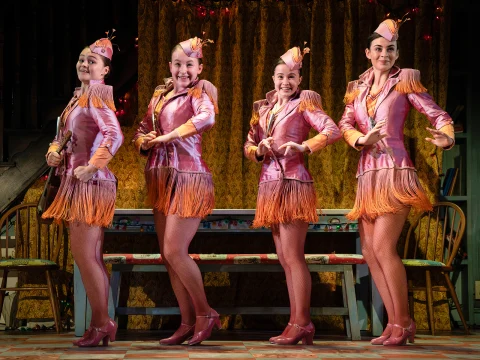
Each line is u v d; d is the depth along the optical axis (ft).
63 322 16.47
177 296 12.75
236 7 17.22
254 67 17.24
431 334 15.37
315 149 12.42
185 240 12.31
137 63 18.26
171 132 12.17
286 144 12.41
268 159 13.01
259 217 12.87
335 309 14.05
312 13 17.24
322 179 16.90
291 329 12.64
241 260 14.14
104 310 12.02
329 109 16.99
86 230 11.84
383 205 12.49
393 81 12.97
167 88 13.08
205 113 12.34
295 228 12.65
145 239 16.72
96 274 11.89
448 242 17.34
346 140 13.25
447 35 16.96
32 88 17.67
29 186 17.24
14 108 17.67
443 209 17.70
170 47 17.08
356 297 15.60
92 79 12.30
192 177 12.34
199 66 12.90
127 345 12.33
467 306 17.33
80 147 12.01
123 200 17.06
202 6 17.28
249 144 13.42
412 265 15.16
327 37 17.20
